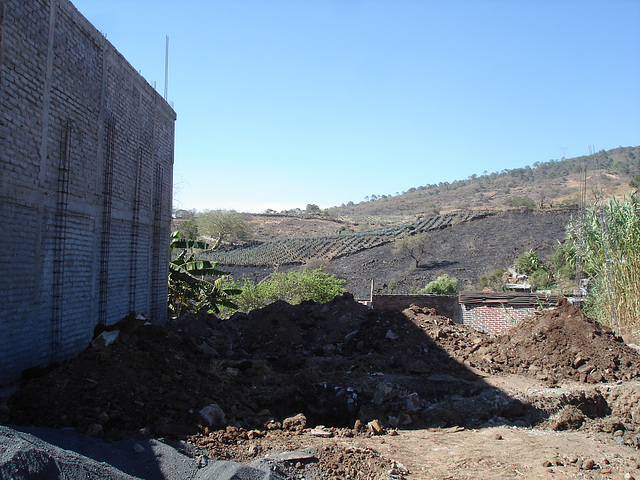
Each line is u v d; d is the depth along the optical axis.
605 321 17.38
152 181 14.70
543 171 154.12
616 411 10.15
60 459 5.13
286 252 64.12
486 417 9.97
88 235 10.62
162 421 7.19
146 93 14.08
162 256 15.89
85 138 10.38
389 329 14.61
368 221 106.00
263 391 10.12
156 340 9.57
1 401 7.12
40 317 8.91
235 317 16.70
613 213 17.36
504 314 20.80
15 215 8.11
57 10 9.16
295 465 6.52
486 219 64.06
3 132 7.70
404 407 10.22
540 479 6.70
